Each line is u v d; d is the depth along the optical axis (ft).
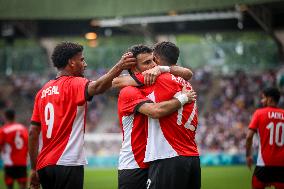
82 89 32.37
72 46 33.88
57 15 210.18
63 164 32.14
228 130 185.88
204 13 195.72
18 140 77.92
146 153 32.55
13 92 226.38
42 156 32.96
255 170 50.90
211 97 208.13
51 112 32.96
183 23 222.28
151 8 197.06
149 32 219.82
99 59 224.74
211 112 199.62
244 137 180.65
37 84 227.61
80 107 32.60
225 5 180.34
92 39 255.91
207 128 188.03
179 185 31.63
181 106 31.86
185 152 32.12
